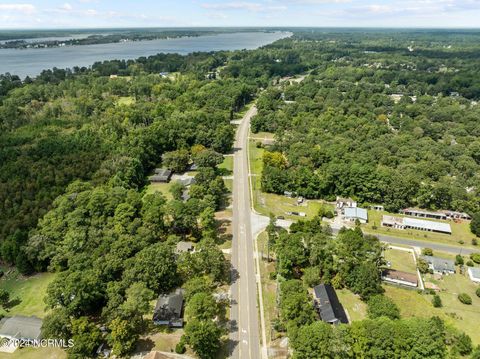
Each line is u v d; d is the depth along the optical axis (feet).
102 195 349.20
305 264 299.38
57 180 401.08
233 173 494.18
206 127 588.50
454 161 509.35
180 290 269.44
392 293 280.31
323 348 196.85
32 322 239.91
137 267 263.08
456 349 222.48
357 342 206.69
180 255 293.43
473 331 245.04
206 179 415.64
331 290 271.28
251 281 289.12
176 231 348.38
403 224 372.38
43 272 305.32
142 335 236.43
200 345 212.23
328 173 429.79
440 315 258.78
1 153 455.22
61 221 323.16
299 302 232.53
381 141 559.79
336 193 433.07
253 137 644.69
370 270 273.54
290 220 380.99
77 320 222.69
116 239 305.73
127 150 475.31
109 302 235.61
